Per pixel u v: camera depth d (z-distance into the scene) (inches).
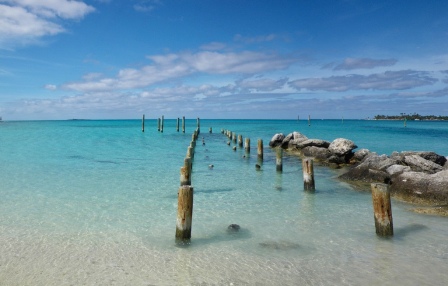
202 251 357.7
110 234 403.2
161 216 477.4
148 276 302.0
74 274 303.1
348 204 550.9
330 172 864.9
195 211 505.7
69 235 397.7
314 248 367.9
